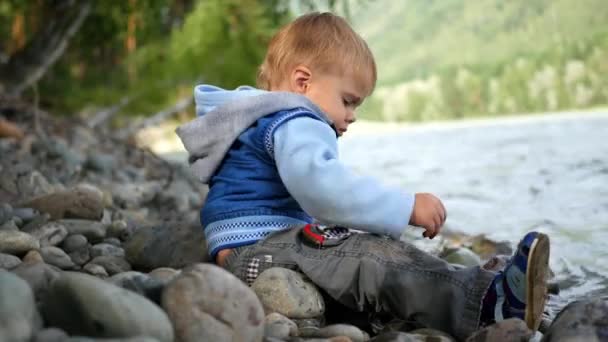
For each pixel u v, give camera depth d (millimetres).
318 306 2656
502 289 2469
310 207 2717
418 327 2699
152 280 2367
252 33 13273
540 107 53188
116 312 1943
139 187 6059
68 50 12609
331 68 2998
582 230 4906
